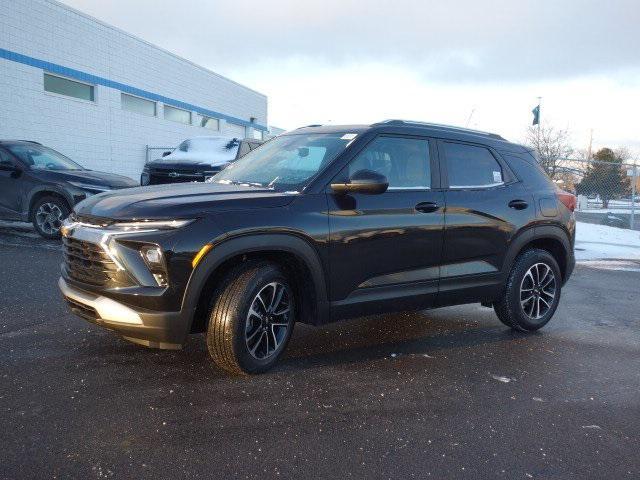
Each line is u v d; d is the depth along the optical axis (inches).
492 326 217.3
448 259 181.9
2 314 193.9
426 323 216.5
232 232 138.3
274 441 118.2
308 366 162.1
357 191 154.4
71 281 147.9
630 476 111.6
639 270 371.9
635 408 144.7
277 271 149.6
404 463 112.4
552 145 1232.2
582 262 397.1
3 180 355.6
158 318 133.7
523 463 114.7
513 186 203.2
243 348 144.6
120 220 136.9
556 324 226.1
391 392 147.2
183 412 128.8
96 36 661.3
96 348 165.9
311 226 150.9
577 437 127.3
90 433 117.0
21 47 558.6
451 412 137.3
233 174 182.2
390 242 166.9
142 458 108.8
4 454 107.3
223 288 143.9
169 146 832.9
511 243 196.9
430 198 177.2
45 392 135.0
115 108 704.4
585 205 847.7
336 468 109.3
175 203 139.9
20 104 562.6
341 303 160.6
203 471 105.7
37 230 352.8
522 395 150.2
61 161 387.5
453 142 191.6
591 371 171.5
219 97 976.9
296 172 166.4
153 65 776.3
